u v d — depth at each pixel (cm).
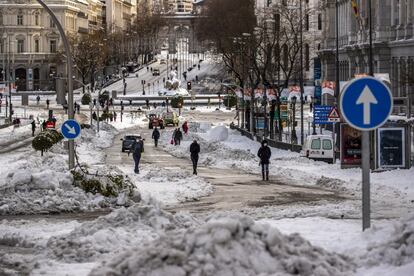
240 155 9194
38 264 2450
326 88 11162
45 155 8831
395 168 6644
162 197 5138
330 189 5784
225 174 7231
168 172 6694
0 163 8181
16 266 2552
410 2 12681
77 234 2800
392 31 13438
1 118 19450
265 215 3962
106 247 2578
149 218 2888
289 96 13200
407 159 6656
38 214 4397
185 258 1759
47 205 4472
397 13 13350
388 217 3934
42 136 8969
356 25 15125
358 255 2153
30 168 6116
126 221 2861
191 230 1869
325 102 15250
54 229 3516
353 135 7144
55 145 10000
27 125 17375
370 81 2223
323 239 2691
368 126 2230
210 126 15762
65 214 4394
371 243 2236
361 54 14425
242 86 15188
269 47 13712
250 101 14550
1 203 4447
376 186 5550
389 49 13462
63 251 2570
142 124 18912
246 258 1773
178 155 10062
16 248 2991
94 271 1817
